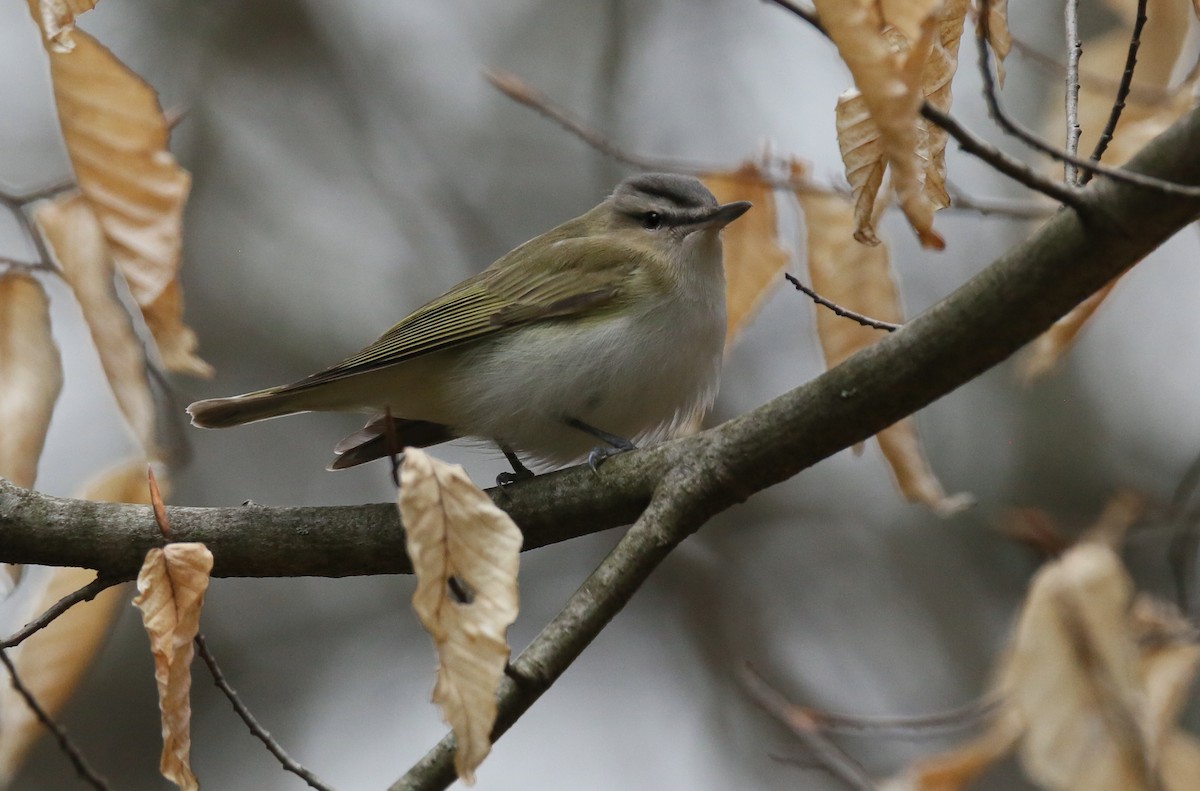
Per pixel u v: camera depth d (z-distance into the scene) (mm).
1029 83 17234
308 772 6598
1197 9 6234
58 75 6977
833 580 18031
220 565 7582
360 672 17344
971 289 6223
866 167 5625
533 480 7672
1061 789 7191
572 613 6684
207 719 16812
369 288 18719
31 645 8148
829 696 17141
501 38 19953
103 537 7465
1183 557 9867
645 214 10352
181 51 19359
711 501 6953
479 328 9875
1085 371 17844
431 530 5340
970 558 17969
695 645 17766
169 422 9172
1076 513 17188
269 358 18000
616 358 9773
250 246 18594
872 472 18719
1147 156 5660
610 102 19344
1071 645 7359
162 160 7164
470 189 19406
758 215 9102
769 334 18219
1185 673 8203
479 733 5137
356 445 10203
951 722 11719
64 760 15695
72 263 7547
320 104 19625
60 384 8023
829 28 4871
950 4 5449
